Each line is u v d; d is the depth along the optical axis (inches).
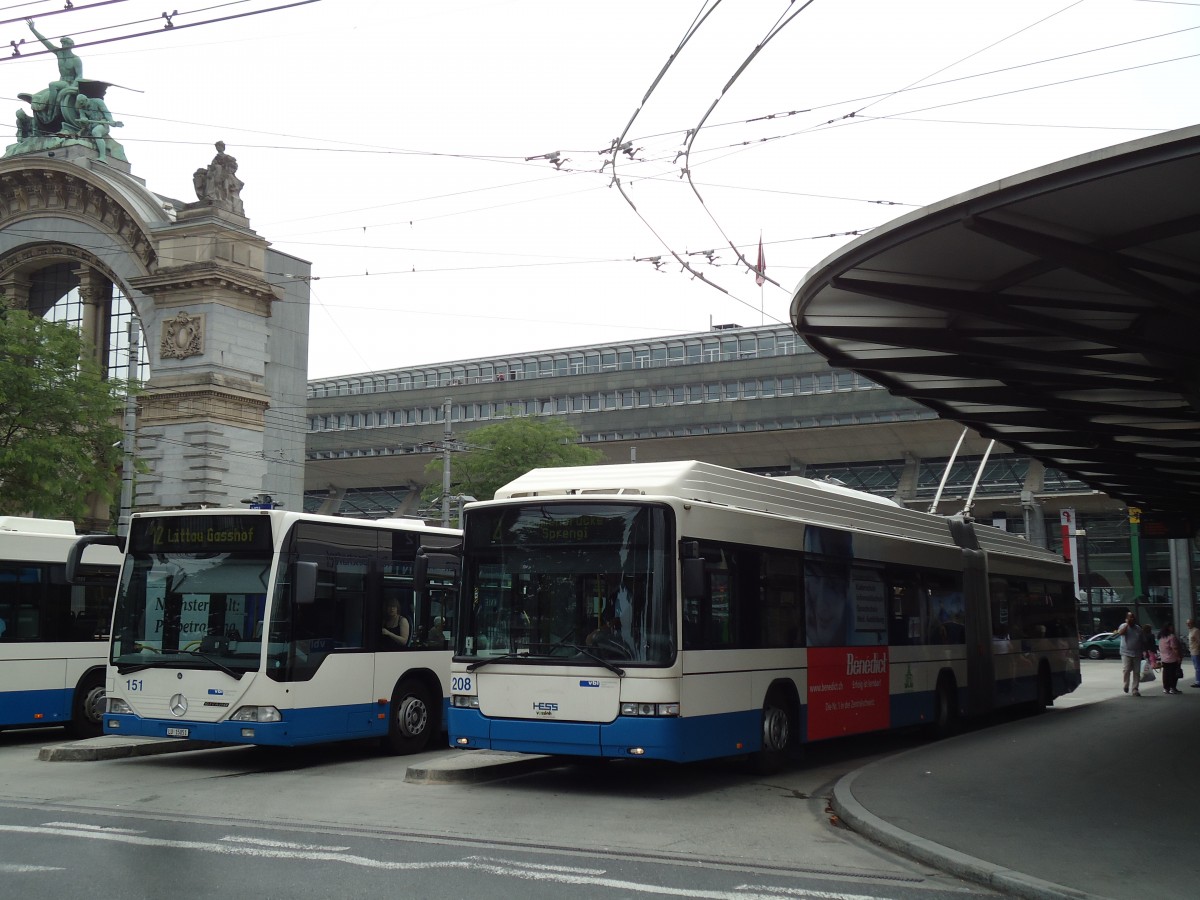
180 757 684.1
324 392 4013.3
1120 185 410.9
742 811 505.7
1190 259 493.0
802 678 626.8
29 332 1348.4
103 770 621.0
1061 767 608.7
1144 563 3014.3
